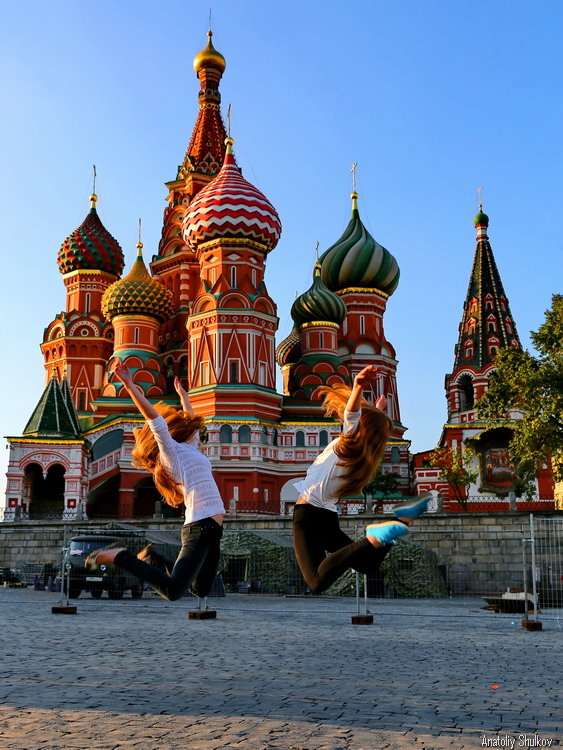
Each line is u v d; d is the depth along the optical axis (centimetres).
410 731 764
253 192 7431
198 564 538
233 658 1308
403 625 2016
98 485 6981
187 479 585
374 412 519
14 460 6156
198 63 9388
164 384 7900
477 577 3984
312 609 2553
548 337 4231
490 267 7412
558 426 4181
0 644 1477
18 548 4644
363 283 8500
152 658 1293
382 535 462
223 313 7094
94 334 8506
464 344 7206
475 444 6800
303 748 694
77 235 8812
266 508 5362
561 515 3959
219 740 720
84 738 722
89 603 2741
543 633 1838
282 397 7181
